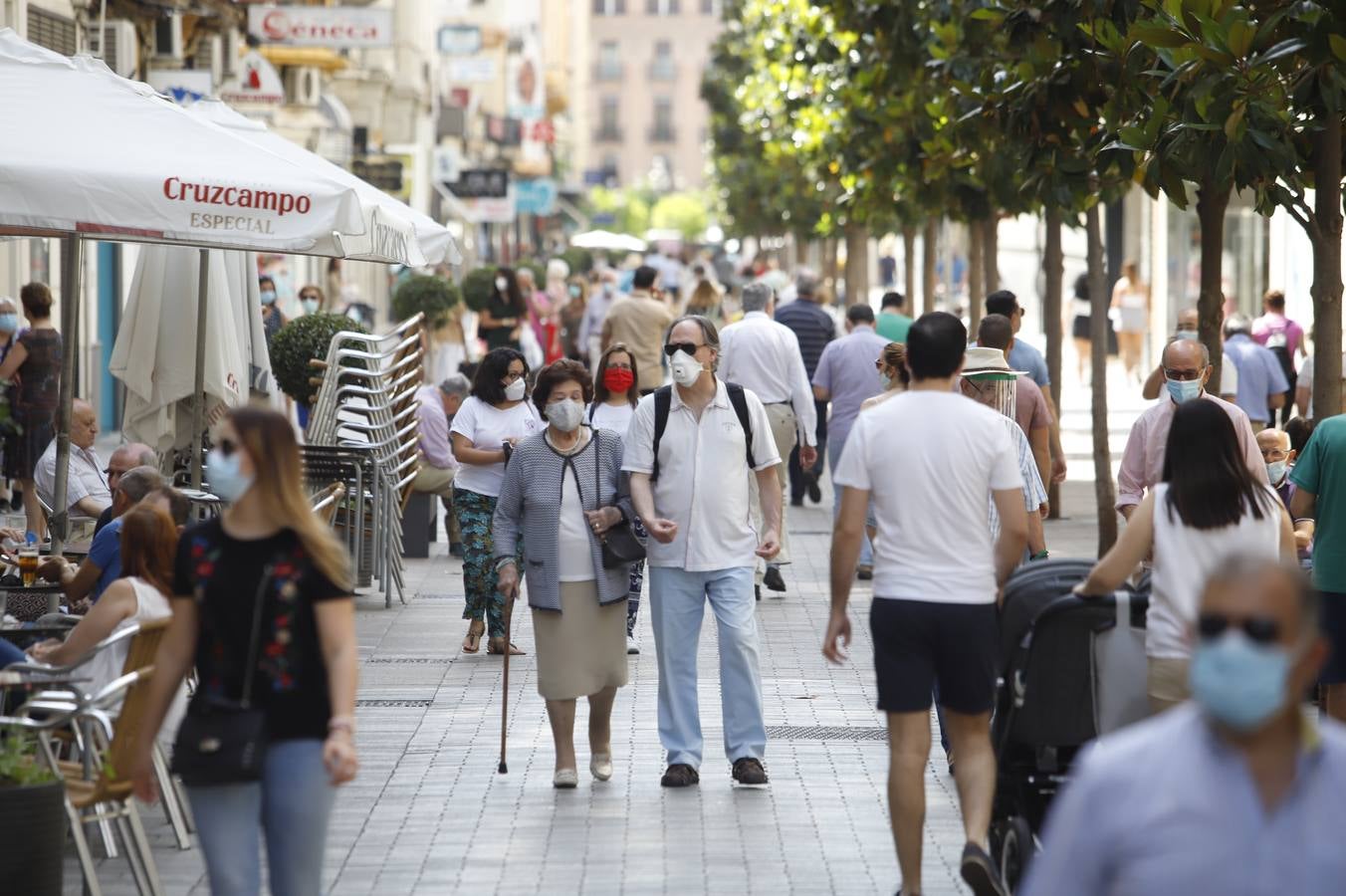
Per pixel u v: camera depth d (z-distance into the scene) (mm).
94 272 49094
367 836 15609
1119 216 88312
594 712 17516
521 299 52188
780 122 70875
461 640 25266
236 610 10266
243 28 53938
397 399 28906
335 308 58031
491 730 19734
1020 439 17500
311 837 10305
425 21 107062
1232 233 72625
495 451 23938
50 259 45000
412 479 28828
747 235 129750
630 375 21359
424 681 22438
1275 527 12078
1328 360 19984
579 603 17031
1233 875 6496
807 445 27938
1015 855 13000
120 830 13508
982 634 12922
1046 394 25344
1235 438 12117
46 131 17312
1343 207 20547
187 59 52156
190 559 10398
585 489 17000
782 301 69875
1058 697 12703
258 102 51938
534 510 16984
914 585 12922
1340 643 16125
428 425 33094
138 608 14430
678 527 17078
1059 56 23547
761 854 15055
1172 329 78812
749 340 28469
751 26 85438
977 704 12953
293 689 10273
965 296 89750
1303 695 6672
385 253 22250
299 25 51781
